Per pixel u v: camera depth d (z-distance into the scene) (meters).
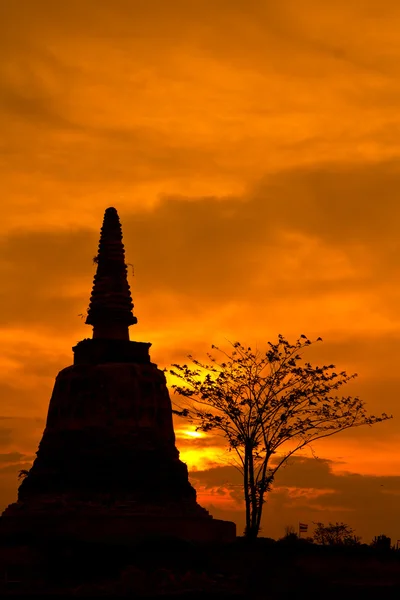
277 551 77.56
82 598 67.50
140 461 79.69
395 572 76.62
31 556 72.75
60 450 80.38
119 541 75.44
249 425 88.88
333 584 73.19
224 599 69.62
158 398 82.94
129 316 85.38
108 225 87.38
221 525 79.62
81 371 82.19
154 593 68.56
